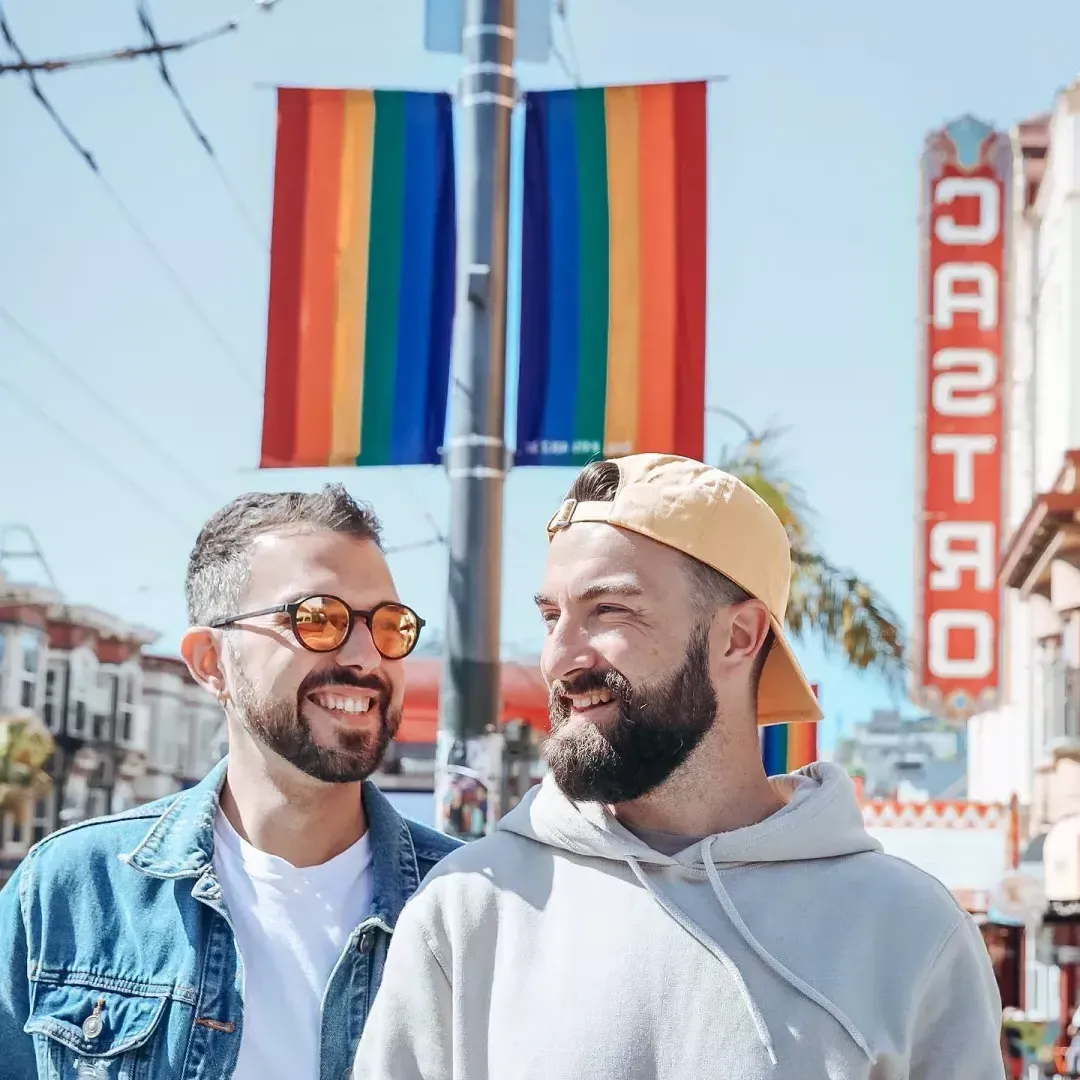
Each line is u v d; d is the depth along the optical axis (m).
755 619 2.64
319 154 6.73
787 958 2.40
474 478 6.24
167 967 2.86
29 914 2.94
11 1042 2.91
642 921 2.44
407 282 6.62
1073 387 21.84
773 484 14.88
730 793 2.60
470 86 6.50
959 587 17.41
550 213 6.62
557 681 2.57
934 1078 2.40
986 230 18.08
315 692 2.90
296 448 6.47
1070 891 16.27
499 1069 2.39
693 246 6.52
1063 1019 15.32
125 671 37.38
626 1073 2.32
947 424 17.84
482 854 2.63
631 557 2.54
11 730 32.31
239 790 3.01
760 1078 2.29
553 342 6.52
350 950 2.89
